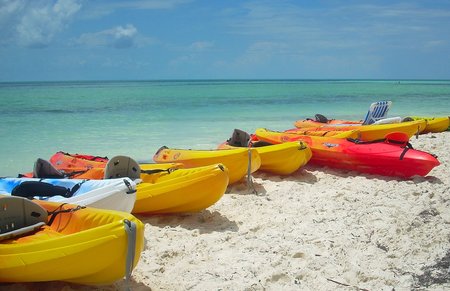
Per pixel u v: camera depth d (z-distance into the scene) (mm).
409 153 7473
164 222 5719
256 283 3904
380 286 3896
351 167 8227
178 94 37094
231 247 4781
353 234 5027
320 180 7770
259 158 7254
